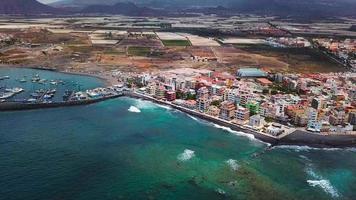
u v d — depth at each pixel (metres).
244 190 178.50
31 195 166.38
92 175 187.00
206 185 182.00
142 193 173.00
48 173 186.50
